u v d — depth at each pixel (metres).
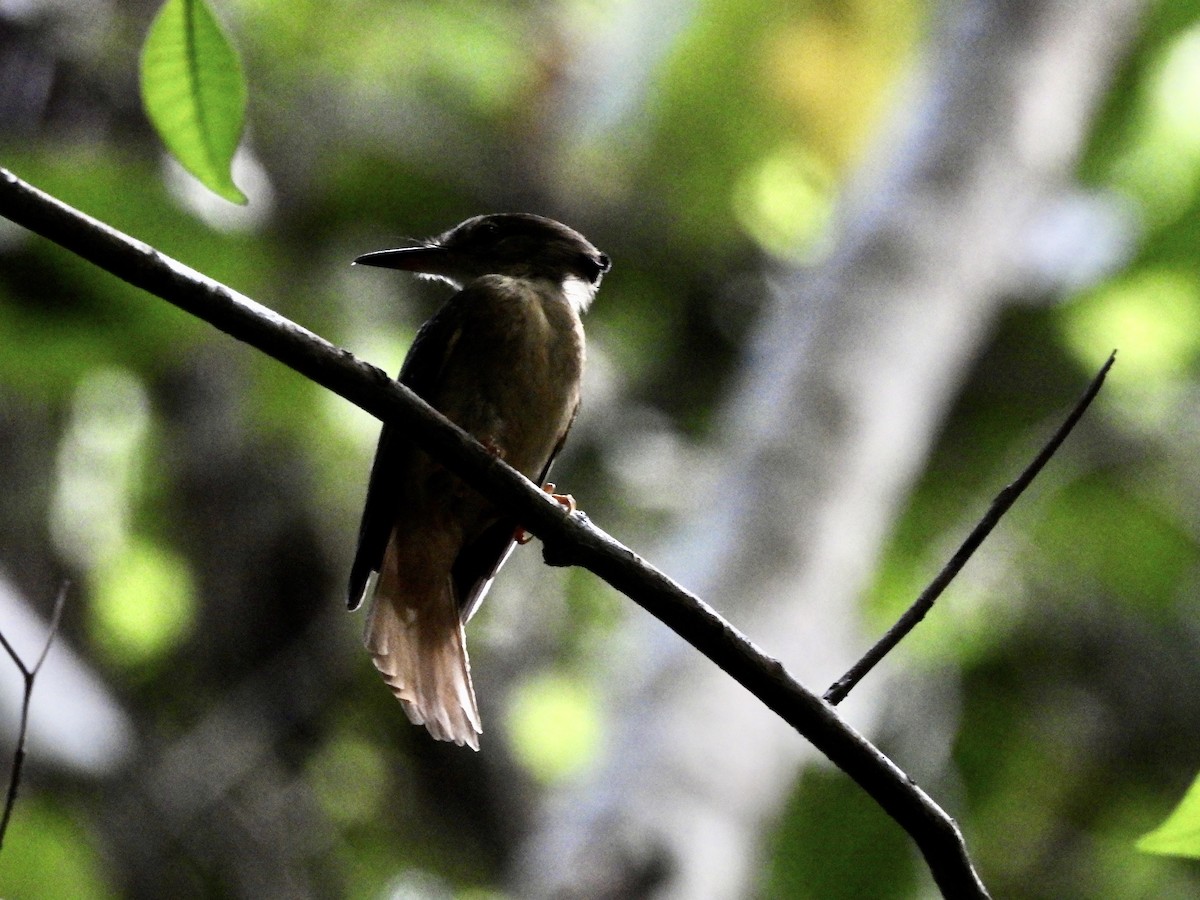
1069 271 12.46
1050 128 10.04
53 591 12.67
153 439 12.97
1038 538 12.97
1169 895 12.74
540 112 13.85
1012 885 12.70
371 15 13.81
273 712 13.09
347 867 13.04
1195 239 12.28
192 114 4.41
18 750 4.23
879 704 12.46
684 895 8.05
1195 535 12.88
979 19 10.26
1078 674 13.08
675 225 13.62
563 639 13.58
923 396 9.33
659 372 13.79
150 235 9.02
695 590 8.75
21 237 8.93
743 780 8.36
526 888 8.30
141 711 12.87
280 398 12.45
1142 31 12.30
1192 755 13.01
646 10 13.08
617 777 8.37
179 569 13.12
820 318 9.41
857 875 10.95
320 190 13.41
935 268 9.49
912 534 12.70
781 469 8.92
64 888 10.03
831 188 12.88
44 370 9.54
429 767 13.53
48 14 11.48
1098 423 12.93
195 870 12.21
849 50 12.60
